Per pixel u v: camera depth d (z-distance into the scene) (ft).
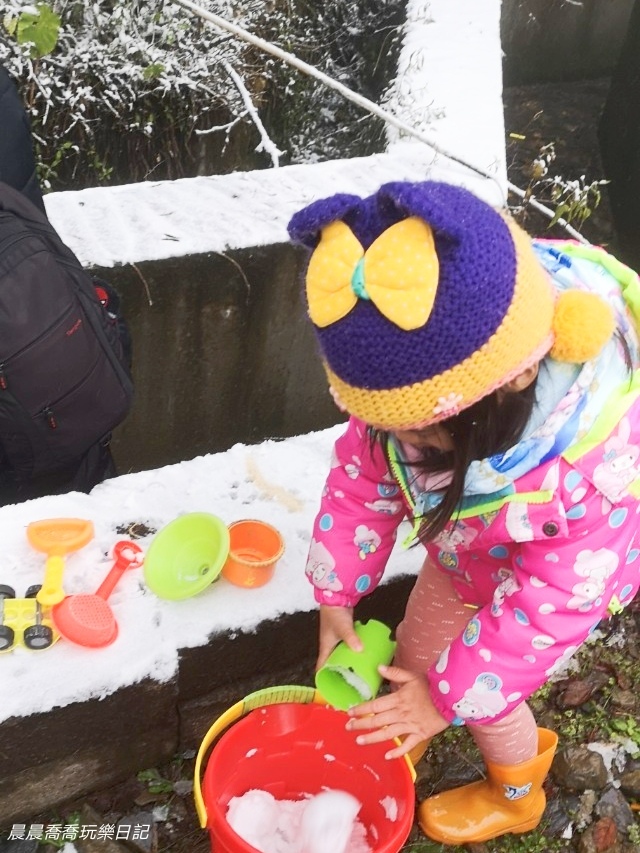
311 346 8.52
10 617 4.68
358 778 4.99
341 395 3.33
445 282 2.95
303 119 12.43
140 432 8.61
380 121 10.37
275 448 6.23
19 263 5.62
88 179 10.77
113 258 7.22
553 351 3.39
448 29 11.46
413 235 2.97
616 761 5.80
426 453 3.81
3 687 4.49
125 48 10.12
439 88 10.41
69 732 4.71
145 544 5.34
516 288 3.07
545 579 3.84
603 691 6.19
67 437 6.14
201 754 4.26
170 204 8.05
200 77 10.76
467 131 9.74
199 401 8.56
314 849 4.70
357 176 8.82
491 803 5.31
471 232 2.97
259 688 5.53
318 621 5.31
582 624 3.90
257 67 11.40
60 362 5.79
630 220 13.05
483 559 4.46
